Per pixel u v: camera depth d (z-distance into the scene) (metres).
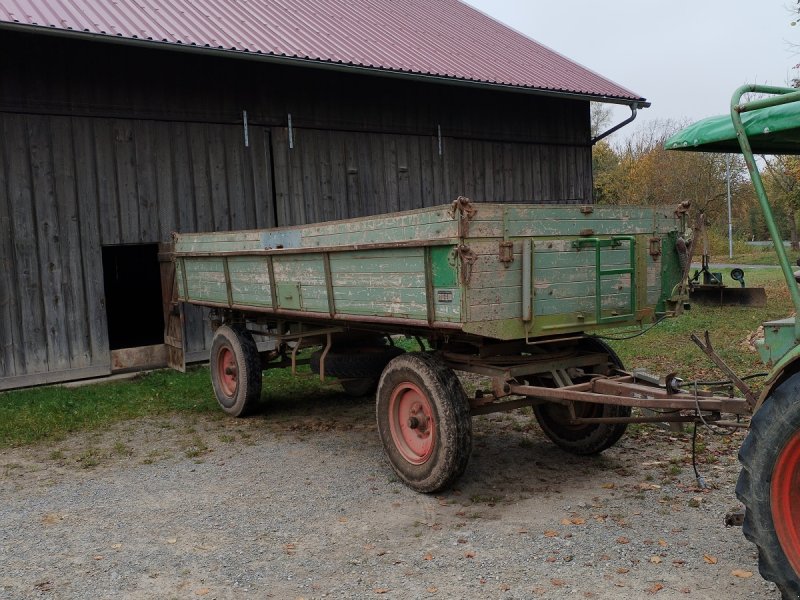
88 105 9.68
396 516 4.67
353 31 12.95
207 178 10.77
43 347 9.42
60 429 7.31
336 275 5.56
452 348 5.55
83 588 3.79
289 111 11.52
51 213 9.44
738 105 3.35
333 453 6.23
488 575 3.75
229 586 3.75
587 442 5.63
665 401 4.19
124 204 10.03
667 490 4.92
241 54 9.68
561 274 4.67
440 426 4.82
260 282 6.75
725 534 4.14
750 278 22.45
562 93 13.05
